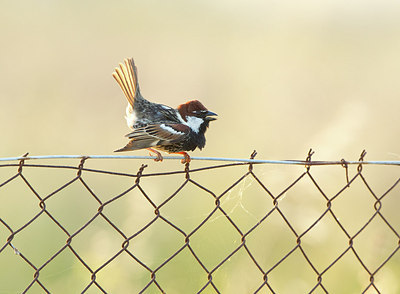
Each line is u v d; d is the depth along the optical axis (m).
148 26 21.69
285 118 15.24
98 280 8.91
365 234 10.25
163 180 12.45
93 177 12.62
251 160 6.36
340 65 19.17
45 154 13.73
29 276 9.70
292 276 9.49
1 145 13.73
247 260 9.55
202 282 9.15
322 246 9.71
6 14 21.33
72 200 11.62
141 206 9.05
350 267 9.59
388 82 17.94
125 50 19.98
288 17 23.12
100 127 15.08
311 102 15.98
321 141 9.96
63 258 10.05
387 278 8.84
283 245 9.62
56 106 15.66
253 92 16.94
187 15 23.12
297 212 9.62
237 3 24.77
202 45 20.77
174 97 17.19
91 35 20.25
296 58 19.75
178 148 9.03
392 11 23.22
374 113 13.55
